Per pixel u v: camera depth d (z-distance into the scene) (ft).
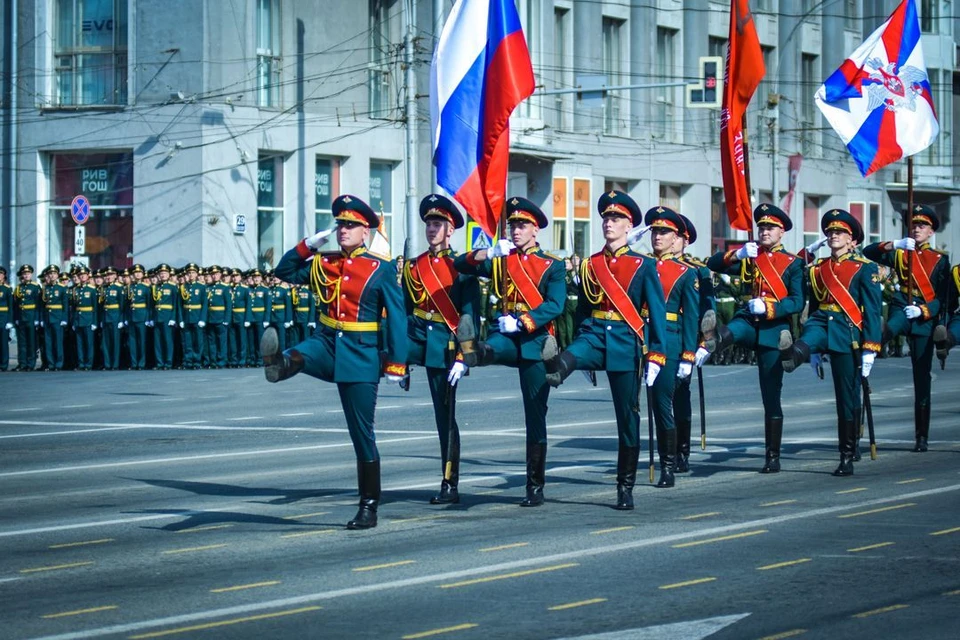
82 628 28.30
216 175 142.51
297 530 39.63
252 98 146.82
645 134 186.60
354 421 39.73
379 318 39.91
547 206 170.71
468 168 49.80
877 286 52.06
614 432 65.41
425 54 158.71
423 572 33.65
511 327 43.16
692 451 58.59
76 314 117.50
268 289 120.98
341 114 154.40
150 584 32.42
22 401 82.74
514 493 46.78
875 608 29.94
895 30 61.62
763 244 53.21
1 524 40.70
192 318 117.29
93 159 147.84
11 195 150.71
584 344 43.78
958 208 243.19
